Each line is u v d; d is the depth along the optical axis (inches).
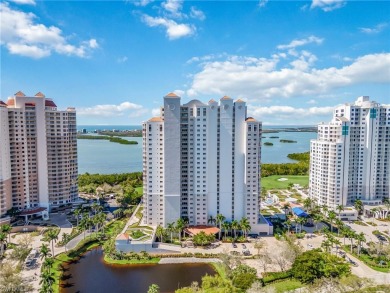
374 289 3791.8
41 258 4768.7
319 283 3902.6
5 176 6437.0
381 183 7568.9
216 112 5895.7
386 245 5226.4
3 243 5059.1
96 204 7086.6
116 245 5147.6
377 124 7396.7
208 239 5383.9
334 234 6018.7
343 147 7214.6
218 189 6038.4
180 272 4584.2
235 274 4128.9
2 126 6358.3
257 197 6013.8
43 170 7091.5
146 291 4057.6
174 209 5841.5
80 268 4724.4
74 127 7647.6
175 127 5698.8
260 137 5935.0
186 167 5925.2
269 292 3644.2
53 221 6658.5
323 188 7460.6
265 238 5831.7
